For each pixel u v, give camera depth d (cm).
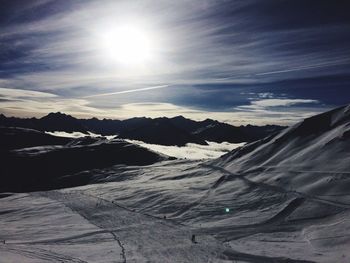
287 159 10750
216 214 7462
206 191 9569
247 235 5781
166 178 13150
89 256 4550
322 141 10994
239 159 12975
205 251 4897
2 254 4400
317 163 9388
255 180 9612
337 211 6372
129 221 7506
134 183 12975
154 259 4506
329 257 4200
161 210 8344
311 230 5616
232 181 10125
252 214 7112
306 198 7362
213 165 13712
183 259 4509
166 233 6250
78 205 9912
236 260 4388
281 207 7200
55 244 5550
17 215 9306
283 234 5666
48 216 8738
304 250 4628
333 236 5028
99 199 10506
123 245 5400
